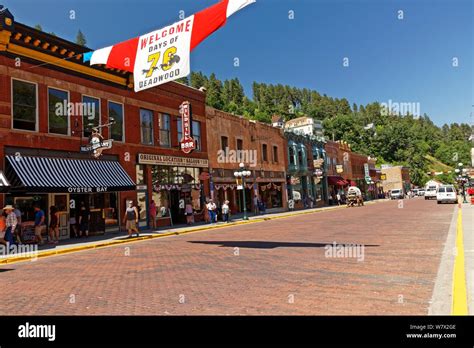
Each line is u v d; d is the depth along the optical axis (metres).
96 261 11.80
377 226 17.98
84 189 17.83
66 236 18.84
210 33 10.88
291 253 10.99
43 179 16.62
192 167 28.48
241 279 7.85
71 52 19.70
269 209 38.84
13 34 17.02
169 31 11.76
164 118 26.45
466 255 8.96
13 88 17.14
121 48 12.79
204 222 27.67
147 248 14.69
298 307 5.73
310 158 50.16
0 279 9.33
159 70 11.78
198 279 8.07
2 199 16.08
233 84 156.12
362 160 73.50
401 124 126.31
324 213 34.19
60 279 8.94
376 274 7.73
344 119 118.56
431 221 19.36
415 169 118.62
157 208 25.06
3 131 16.36
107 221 21.09
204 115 30.19
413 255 9.73
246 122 36.09
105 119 21.64
